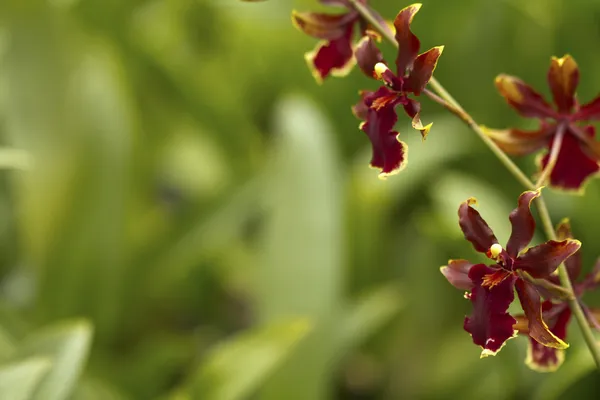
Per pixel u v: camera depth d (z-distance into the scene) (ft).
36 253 3.84
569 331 3.29
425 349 3.99
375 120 2.45
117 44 4.45
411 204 4.49
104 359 3.85
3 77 3.95
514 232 2.41
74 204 3.76
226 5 4.79
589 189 3.70
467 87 4.28
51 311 3.84
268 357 3.03
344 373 4.26
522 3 4.08
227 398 2.99
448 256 3.95
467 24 4.23
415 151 4.03
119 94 3.86
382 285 4.20
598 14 4.04
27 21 3.72
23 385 2.70
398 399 3.94
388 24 2.58
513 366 3.39
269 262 3.33
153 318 4.36
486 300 2.40
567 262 2.53
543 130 2.60
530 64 4.21
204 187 5.14
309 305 3.24
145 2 4.62
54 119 3.74
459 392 3.72
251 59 4.72
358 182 3.93
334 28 2.57
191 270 4.37
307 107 3.71
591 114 2.58
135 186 4.30
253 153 4.63
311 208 3.39
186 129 4.96
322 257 3.31
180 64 4.57
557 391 3.10
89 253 3.80
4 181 4.77
